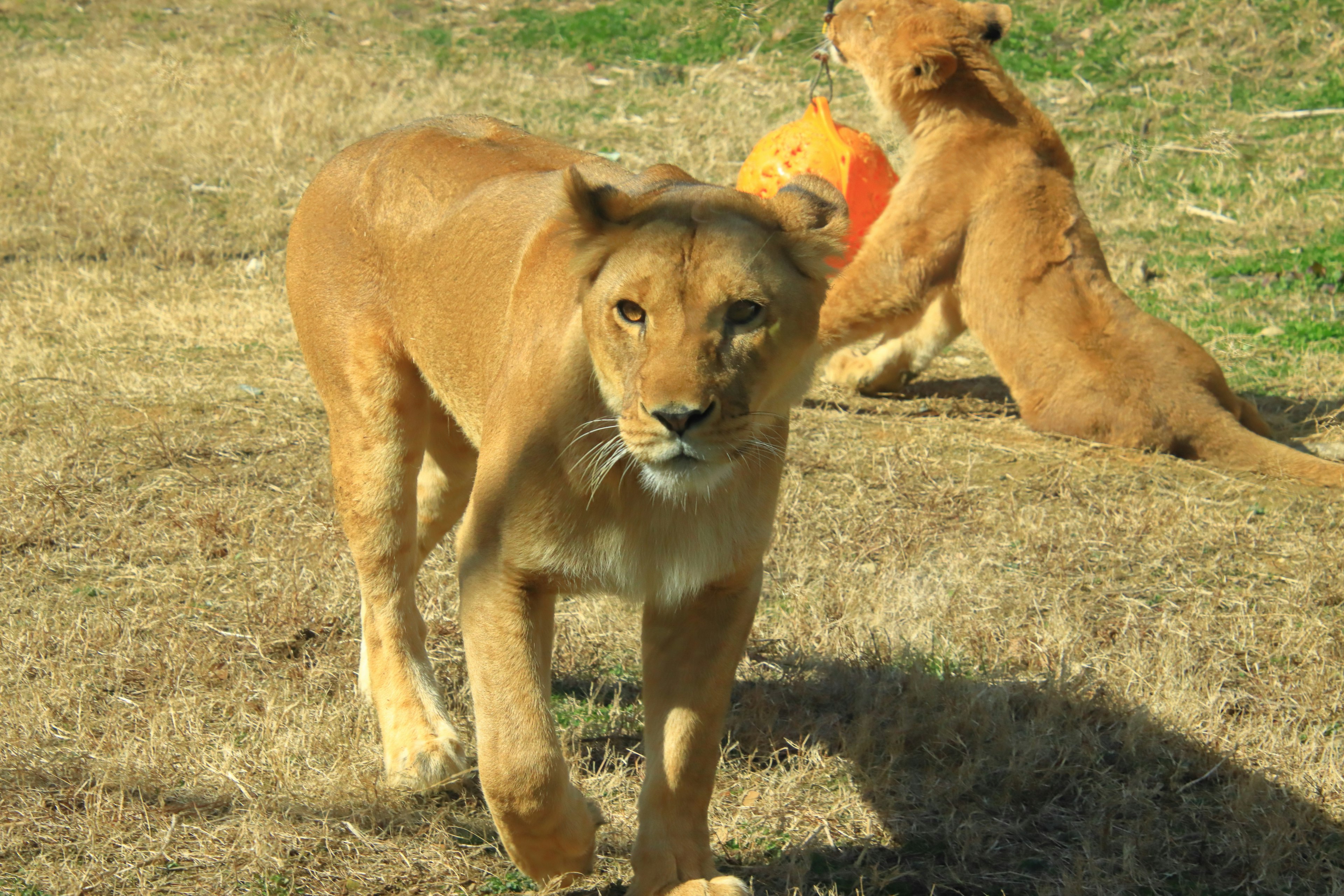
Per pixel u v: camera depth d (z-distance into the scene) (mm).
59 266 16328
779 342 5070
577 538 5223
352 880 5707
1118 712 7289
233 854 5742
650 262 4902
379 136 7410
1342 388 13617
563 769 5258
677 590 5383
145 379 12461
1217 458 11625
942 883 5945
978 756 6895
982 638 8195
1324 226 18516
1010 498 10516
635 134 22125
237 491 9891
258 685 7270
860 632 8141
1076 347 11969
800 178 5531
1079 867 5984
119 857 5695
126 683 7285
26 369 12680
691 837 5383
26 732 6605
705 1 11367
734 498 5285
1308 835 6348
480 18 29078
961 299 12633
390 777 6473
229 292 15688
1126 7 26250
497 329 6055
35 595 8312
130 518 9383
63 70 25453
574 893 5734
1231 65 24344
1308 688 7602
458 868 5797
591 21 27938
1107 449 11797
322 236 7176
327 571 8609
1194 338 14766
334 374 7035
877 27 12617
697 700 5441
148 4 30266
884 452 11352
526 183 6324
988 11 12711
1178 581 9164
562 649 7906
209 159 20609
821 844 6215
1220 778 6816
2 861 5660
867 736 6934
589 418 5160
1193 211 19344
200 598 8305
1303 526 10188
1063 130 22344
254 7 29531
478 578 5312
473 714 7305
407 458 6996
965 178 12367
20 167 19781
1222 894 5977
